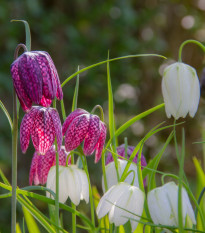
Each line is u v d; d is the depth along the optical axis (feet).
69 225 22.20
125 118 28.02
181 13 29.91
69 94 25.26
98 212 6.71
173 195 6.52
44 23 24.49
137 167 7.16
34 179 8.09
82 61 26.25
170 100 7.45
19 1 23.58
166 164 28.96
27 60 6.62
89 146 7.16
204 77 10.66
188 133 29.78
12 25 23.91
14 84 6.64
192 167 28.78
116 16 26.55
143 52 27.50
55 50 25.66
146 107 29.30
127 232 7.38
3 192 22.00
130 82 28.02
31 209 7.10
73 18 26.55
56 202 6.83
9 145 23.06
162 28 30.12
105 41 26.32
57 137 6.95
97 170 24.31
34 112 6.98
